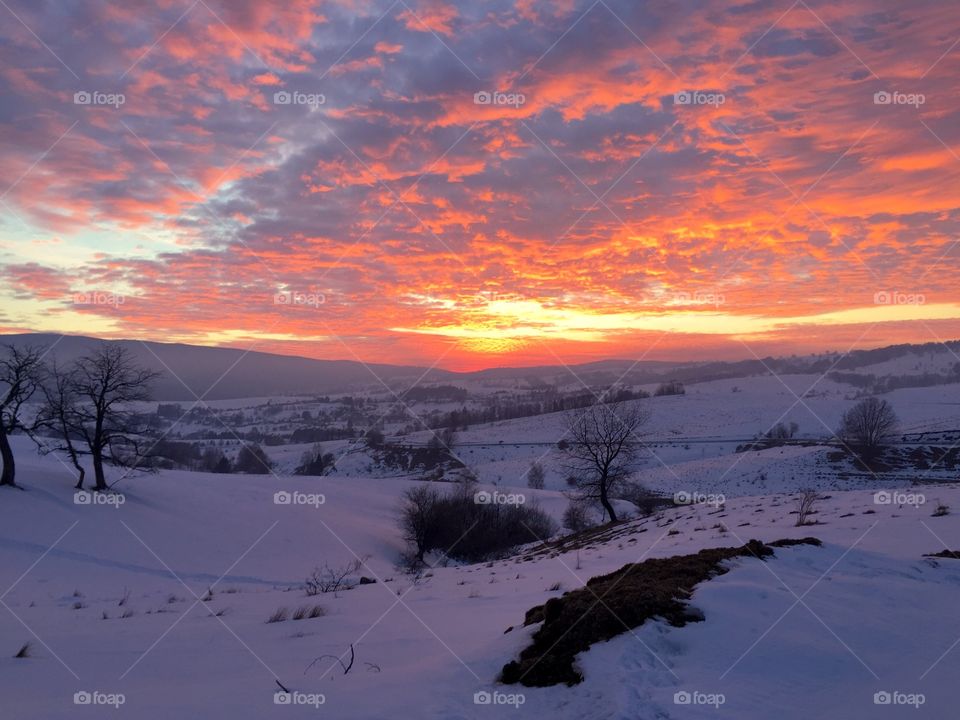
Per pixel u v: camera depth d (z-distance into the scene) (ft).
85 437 156.56
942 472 204.13
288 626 44.73
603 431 166.30
